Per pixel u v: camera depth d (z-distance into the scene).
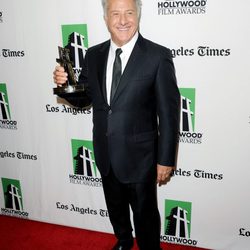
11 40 1.92
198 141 1.78
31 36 1.88
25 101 2.03
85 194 2.12
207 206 1.88
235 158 1.74
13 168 2.23
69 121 1.98
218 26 1.57
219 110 1.69
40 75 1.94
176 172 1.87
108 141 1.47
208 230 1.92
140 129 1.44
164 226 2.00
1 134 2.17
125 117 1.41
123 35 1.36
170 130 1.39
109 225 2.12
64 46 1.83
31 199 2.27
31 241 2.05
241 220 1.83
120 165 1.48
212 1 1.55
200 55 1.64
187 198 1.90
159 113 1.40
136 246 1.96
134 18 1.34
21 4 1.84
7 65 1.99
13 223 2.28
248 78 1.60
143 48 1.39
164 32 1.65
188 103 1.72
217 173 1.80
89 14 1.74
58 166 2.11
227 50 1.59
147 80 1.37
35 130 2.07
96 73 1.49
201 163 1.81
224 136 1.73
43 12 1.81
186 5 1.59
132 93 1.38
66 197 2.17
